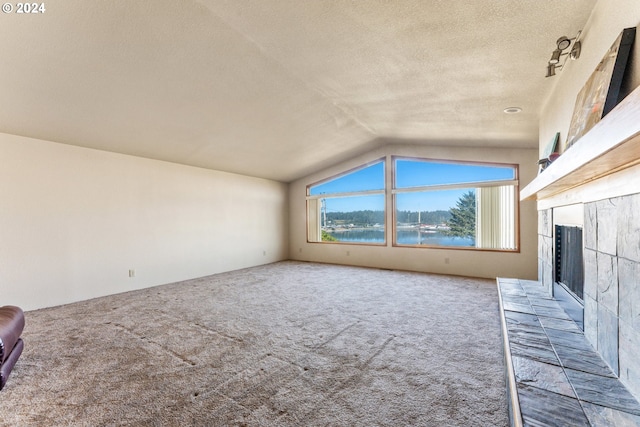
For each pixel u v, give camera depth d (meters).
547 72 2.59
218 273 6.18
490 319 3.41
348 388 2.08
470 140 5.39
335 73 3.20
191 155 5.28
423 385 2.11
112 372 2.29
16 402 1.93
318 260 7.63
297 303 4.06
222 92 3.49
